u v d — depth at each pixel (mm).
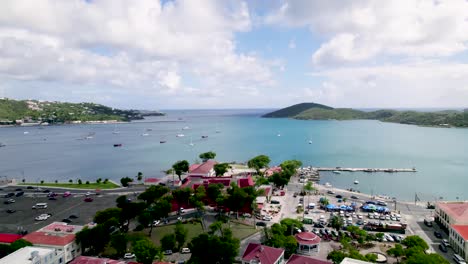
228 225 153125
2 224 160625
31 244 115688
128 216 143125
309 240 125375
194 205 172000
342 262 96625
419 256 99750
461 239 123562
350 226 137250
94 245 123125
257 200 187125
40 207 187125
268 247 111438
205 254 110688
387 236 138375
